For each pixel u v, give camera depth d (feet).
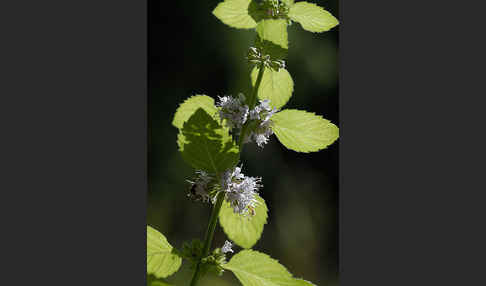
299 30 4.06
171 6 4.13
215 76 4.12
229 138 2.23
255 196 2.33
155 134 4.16
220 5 2.32
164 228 4.00
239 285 3.35
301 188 4.39
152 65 4.17
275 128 2.31
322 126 2.30
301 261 4.20
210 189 2.27
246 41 3.98
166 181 4.12
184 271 3.26
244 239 2.35
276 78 2.34
